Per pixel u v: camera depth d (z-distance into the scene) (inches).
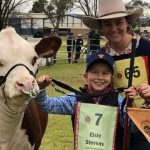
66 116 406.6
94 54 171.3
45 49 188.4
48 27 1865.2
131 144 170.6
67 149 303.7
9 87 157.6
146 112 154.3
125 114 161.3
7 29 177.3
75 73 805.9
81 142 160.1
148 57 170.7
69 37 1090.7
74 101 171.8
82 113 160.6
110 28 174.2
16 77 156.9
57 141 322.3
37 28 1760.6
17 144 191.5
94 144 159.5
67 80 694.5
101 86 170.1
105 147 158.9
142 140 169.0
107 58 168.4
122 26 173.3
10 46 166.1
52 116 404.8
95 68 169.2
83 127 160.2
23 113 180.4
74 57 1085.1
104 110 159.9
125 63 173.2
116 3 174.6
